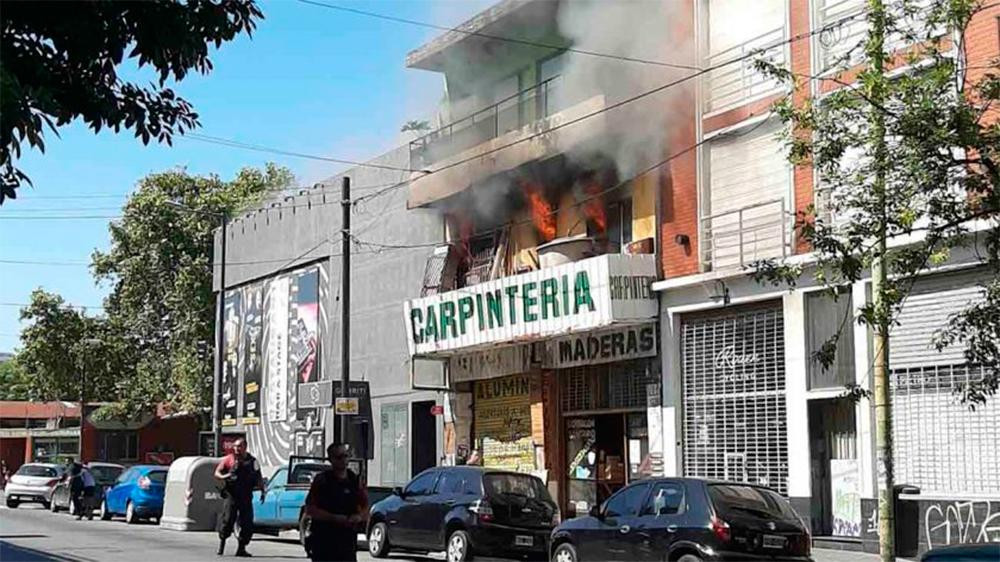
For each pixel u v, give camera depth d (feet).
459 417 86.07
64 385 157.17
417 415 92.27
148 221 155.02
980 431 51.52
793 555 42.27
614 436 73.20
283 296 111.55
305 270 108.27
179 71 22.50
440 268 87.97
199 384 146.61
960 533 51.75
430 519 57.06
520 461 79.92
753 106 63.72
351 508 32.35
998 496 50.49
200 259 152.56
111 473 108.88
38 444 201.26
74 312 157.89
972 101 38.45
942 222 40.45
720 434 64.85
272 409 111.55
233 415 119.44
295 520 68.59
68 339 156.76
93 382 157.17
